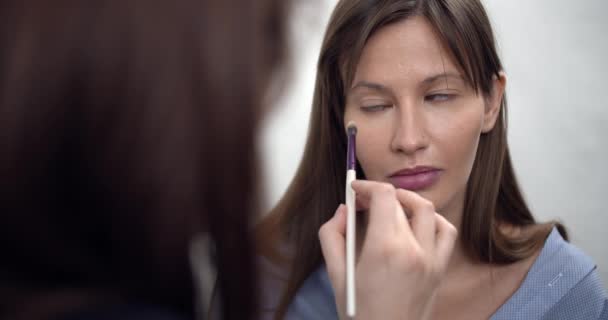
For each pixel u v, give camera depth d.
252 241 0.34
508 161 0.99
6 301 0.31
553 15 1.68
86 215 0.31
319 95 0.93
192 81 0.30
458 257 0.91
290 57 0.35
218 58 0.30
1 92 0.28
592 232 1.71
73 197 0.31
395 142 0.78
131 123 0.29
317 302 0.90
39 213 0.30
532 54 1.69
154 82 0.29
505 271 0.90
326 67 0.88
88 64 0.29
